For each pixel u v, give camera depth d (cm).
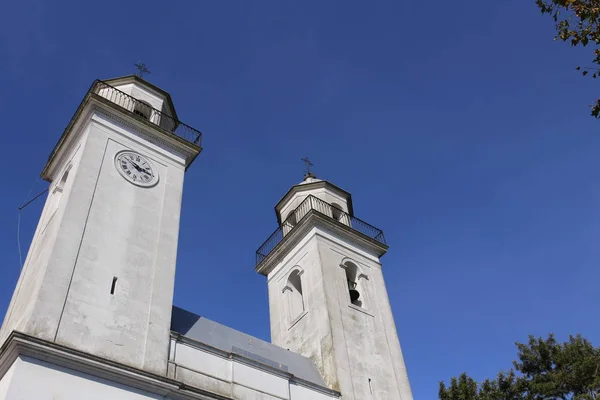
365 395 2350
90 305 1745
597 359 2827
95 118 2303
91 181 2081
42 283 1678
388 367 2573
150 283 1970
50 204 2338
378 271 3073
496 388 2917
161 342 1833
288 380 2116
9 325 1839
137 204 2172
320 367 2422
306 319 2686
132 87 2733
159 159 2430
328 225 3019
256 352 2255
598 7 1202
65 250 1812
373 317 2772
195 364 1870
